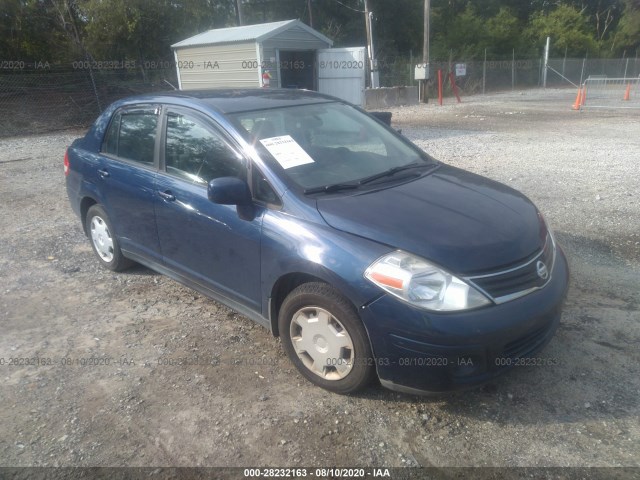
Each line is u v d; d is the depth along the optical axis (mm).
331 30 33062
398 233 2932
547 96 27391
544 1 49062
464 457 2729
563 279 3217
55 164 10727
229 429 2959
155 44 23234
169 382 3385
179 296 4570
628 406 3045
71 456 2791
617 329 3814
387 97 21656
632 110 18375
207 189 3555
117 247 4844
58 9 19750
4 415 3107
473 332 2701
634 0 46594
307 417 3037
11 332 4031
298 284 3336
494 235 3014
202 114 3861
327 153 3775
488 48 36781
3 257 5520
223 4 28672
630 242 5414
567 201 6828
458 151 10648
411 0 34781
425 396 2900
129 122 4559
